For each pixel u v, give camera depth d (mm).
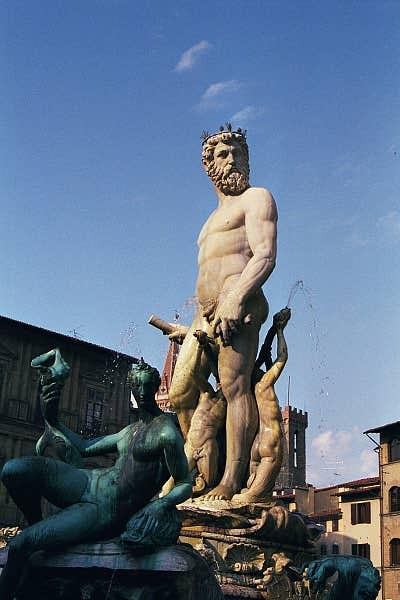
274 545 6836
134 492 3701
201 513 6668
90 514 3648
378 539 48562
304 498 53000
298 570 6723
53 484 3725
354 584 4574
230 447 7527
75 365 45250
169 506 3619
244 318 7637
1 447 41188
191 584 3686
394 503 48094
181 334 8414
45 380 4160
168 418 3869
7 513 37688
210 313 7938
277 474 7520
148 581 3600
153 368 3986
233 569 6484
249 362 7723
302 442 92750
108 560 3562
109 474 3791
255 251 7797
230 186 8297
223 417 7758
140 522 3564
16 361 42844
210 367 7789
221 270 7980
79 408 44656
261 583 6473
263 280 7676
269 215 7980
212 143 8438
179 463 3713
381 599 46938
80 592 3590
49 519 3619
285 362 7887
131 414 46969
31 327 43312
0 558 3660
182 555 3598
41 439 4145
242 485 7496
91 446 4090
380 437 50125
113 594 3572
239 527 6766
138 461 3744
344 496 51188
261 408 7688
